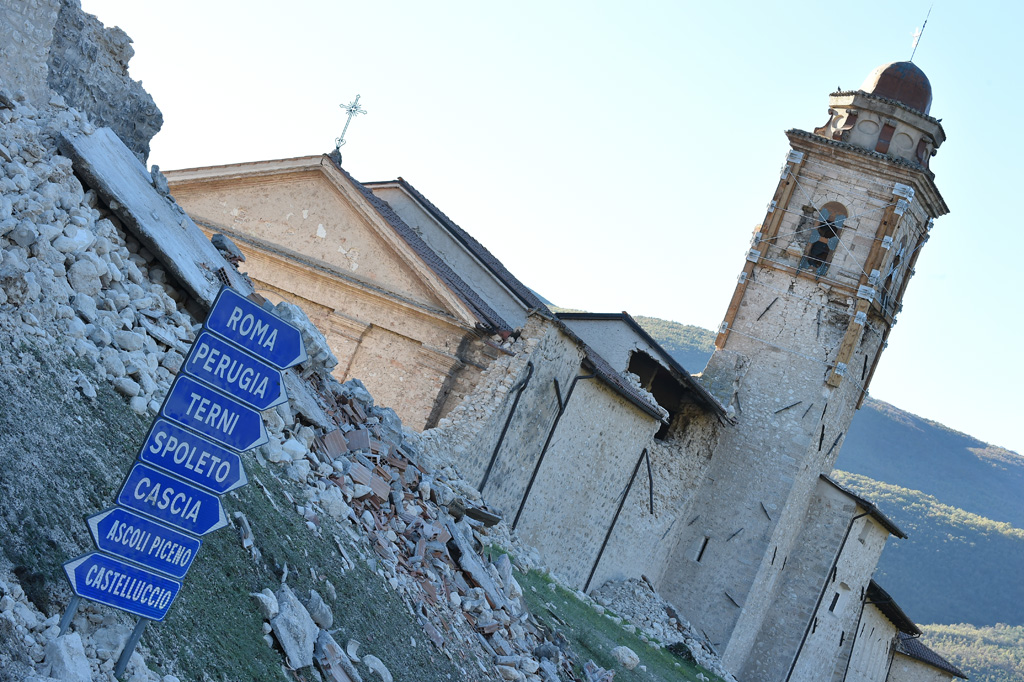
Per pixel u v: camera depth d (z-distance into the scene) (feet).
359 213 103.91
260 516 36.94
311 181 106.52
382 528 47.85
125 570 25.50
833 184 141.08
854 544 152.97
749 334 143.33
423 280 100.58
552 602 73.72
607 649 70.64
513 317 120.78
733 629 136.98
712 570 139.03
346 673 35.14
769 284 143.33
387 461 55.21
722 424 139.23
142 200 43.86
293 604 34.27
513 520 96.27
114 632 26.48
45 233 35.19
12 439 27.76
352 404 56.70
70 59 45.24
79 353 33.27
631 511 123.44
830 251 141.59
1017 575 624.18
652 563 133.69
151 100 50.70
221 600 31.50
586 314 127.95
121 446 32.04
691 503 140.15
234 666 29.71
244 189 109.19
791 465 139.54
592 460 108.37
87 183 40.50
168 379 37.60
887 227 138.10
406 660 40.16
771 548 139.23
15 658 22.52
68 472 28.89
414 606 44.45
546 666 52.95
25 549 25.61
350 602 39.17
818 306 141.18
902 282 148.15
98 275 36.91
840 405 144.15
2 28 39.86
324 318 103.71
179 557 26.17
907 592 607.37
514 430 91.04
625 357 127.85
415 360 99.45
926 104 143.84
